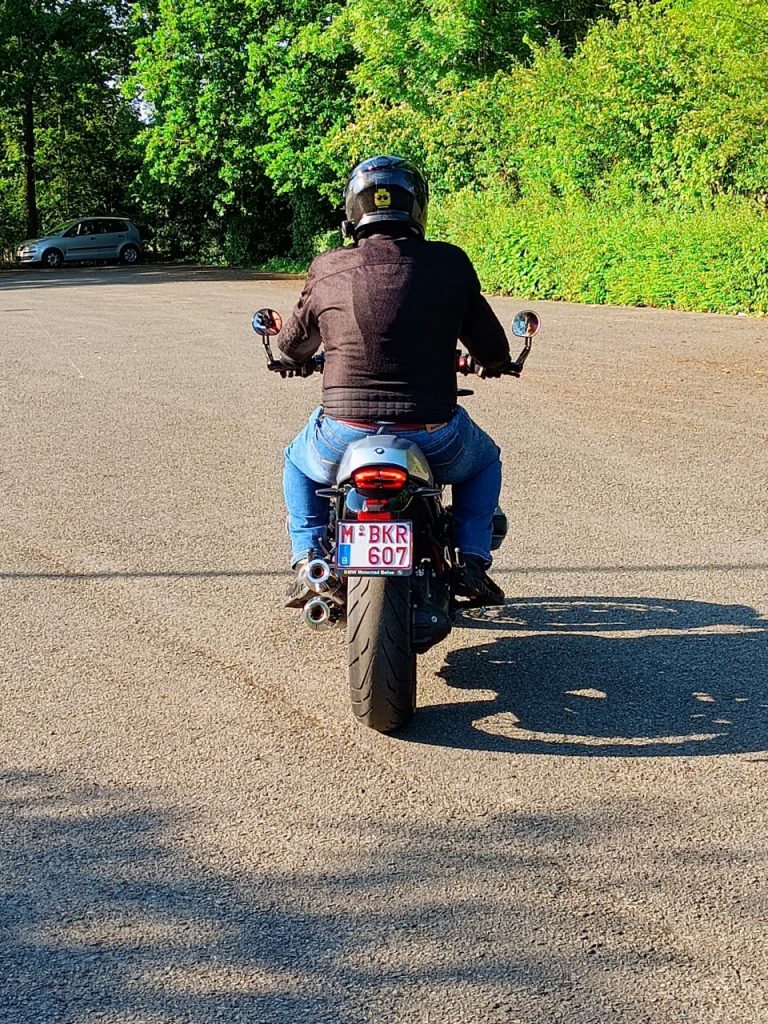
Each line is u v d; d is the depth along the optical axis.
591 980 2.92
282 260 39.16
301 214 38.16
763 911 3.23
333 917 3.21
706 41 21.23
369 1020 2.79
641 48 23.08
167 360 14.48
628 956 3.02
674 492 7.87
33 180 46.78
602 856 3.53
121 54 46.31
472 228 25.31
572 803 3.87
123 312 21.44
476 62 29.92
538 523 7.18
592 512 7.41
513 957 3.02
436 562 4.63
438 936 3.12
